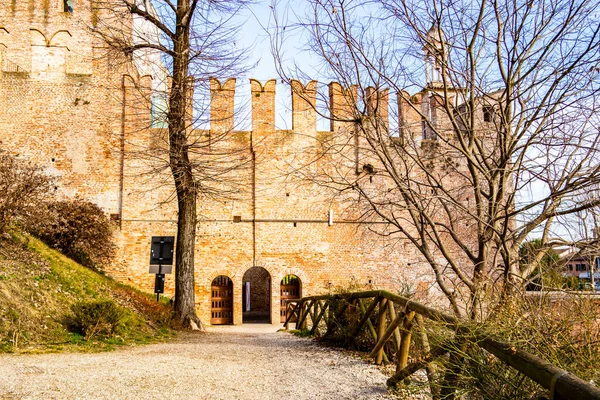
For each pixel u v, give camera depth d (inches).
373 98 350.3
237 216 1042.1
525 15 305.0
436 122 400.8
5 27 1138.7
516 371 168.1
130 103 1007.6
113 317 456.1
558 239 284.2
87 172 1025.5
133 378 273.9
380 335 325.1
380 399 235.3
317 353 386.6
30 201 626.8
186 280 664.4
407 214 1034.7
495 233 325.7
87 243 898.7
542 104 291.3
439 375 209.6
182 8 647.1
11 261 534.9
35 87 1040.2
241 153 1035.3
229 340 532.4
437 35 335.0
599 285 223.1
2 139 1023.0
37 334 408.8
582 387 115.3
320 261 1051.9
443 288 328.5
